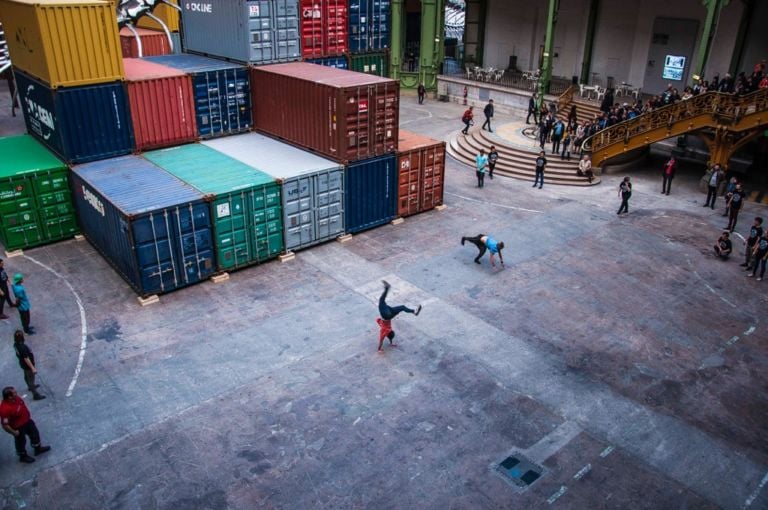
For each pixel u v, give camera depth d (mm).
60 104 19594
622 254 21234
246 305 17672
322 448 12430
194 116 23188
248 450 12344
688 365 15367
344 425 13078
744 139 25547
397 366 15062
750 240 19875
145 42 35750
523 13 40688
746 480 11906
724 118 25172
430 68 43094
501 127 34625
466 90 41094
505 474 11883
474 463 12141
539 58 40969
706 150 30953
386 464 12062
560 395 14180
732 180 22672
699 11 32031
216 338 16016
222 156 21891
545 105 34906
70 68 19438
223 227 18641
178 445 12438
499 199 26234
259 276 19406
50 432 12695
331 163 21281
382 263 20359
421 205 24312
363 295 18297
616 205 25656
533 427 13164
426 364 15172
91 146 20766
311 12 27078
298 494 11320
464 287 18859
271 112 23797
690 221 24031
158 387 14117
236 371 14727
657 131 27219
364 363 15148
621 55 36156
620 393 14297
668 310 17812
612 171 29750
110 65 20266
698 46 32562
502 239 22281
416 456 12281
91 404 13523
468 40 44344
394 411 13531
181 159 21484
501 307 17766
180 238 17766
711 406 13945
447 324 16875
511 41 42094
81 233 21578
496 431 13016
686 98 26828
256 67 24266
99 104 20500
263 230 19688
